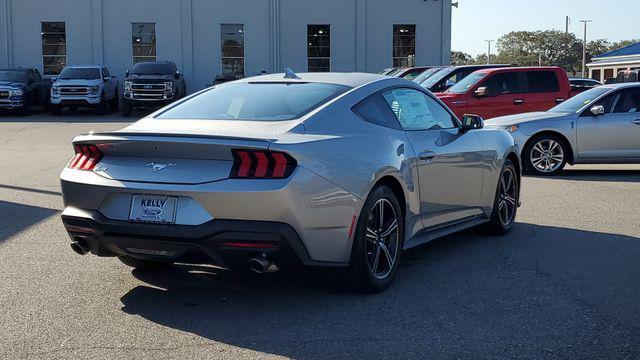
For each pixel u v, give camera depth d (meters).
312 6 33.78
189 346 4.11
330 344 4.14
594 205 8.83
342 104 5.09
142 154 4.64
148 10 33.12
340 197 4.61
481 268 5.84
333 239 4.62
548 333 4.32
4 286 5.30
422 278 5.54
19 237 6.92
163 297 5.06
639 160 11.70
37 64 32.97
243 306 4.86
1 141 17.64
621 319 4.57
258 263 4.37
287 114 4.95
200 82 33.75
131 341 4.19
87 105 27.48
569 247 6.57
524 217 8.08
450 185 6.06
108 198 4.64
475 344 4.14
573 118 11.73
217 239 4.35
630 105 11.77
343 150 4.73
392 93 5.66
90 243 4.78
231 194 4.31
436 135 5.94
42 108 31.44
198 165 4.48
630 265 5.91
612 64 55.75
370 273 4.97
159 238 4.46
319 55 34.12
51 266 5.87
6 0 32.47
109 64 33.22
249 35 33.75
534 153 11.89
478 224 6.70
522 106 15.45
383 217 5.13
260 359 3.92
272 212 4.30
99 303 4.91
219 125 4.82
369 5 34.00
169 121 5.08
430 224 5.88
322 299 5.00
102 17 32.94
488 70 15.77
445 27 34.38
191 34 33.38
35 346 4.10
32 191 9.71
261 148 4.35
